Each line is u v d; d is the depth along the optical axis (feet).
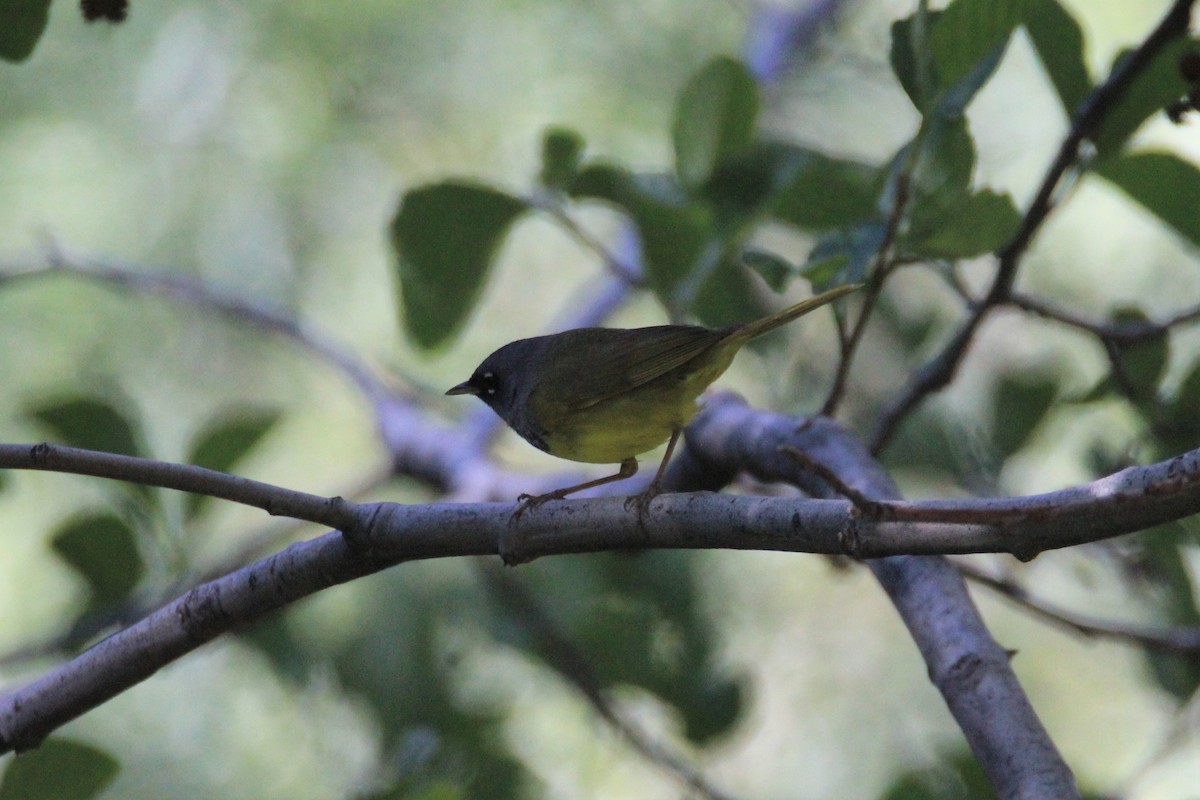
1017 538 16.01
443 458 37.70
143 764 43.21
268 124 53.21
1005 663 19.58
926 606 20.70
